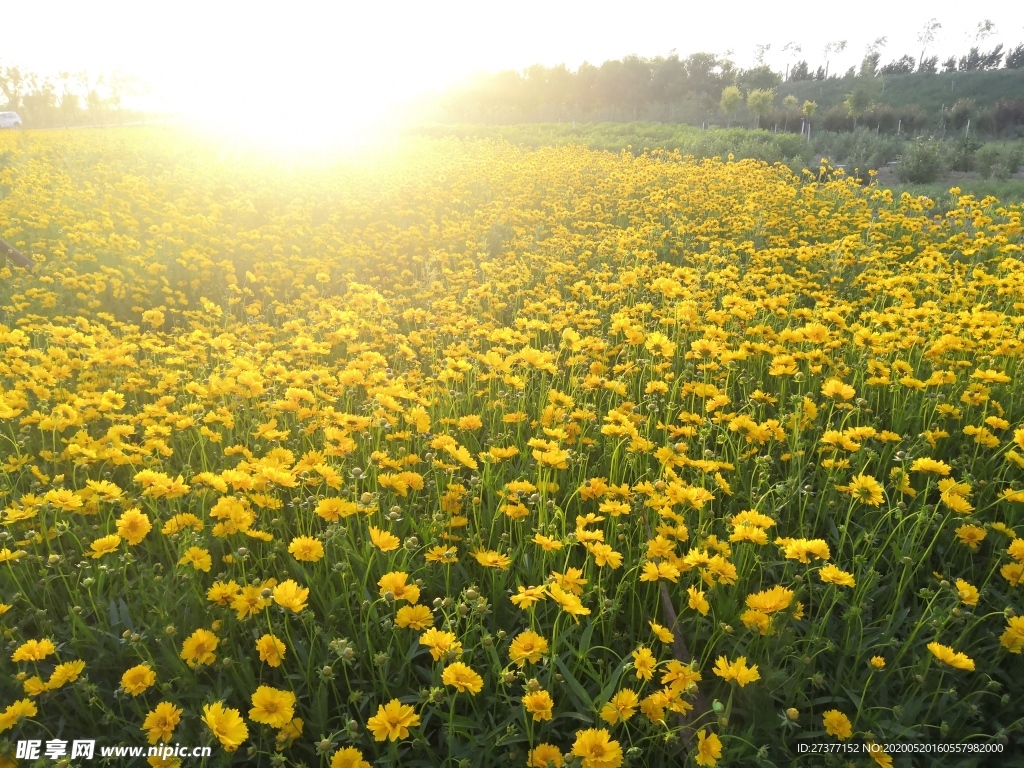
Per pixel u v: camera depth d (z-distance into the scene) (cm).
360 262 868
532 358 405
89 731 230
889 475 349
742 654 237
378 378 407
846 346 505
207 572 291
